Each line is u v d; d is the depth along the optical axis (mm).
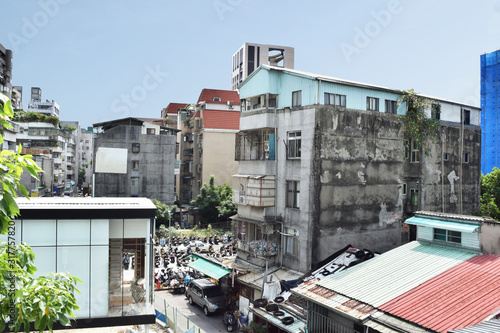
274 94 24969
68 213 13469
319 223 22281
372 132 24641
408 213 27453
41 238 13344
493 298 12273
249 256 25016
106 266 13773
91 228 13703
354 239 23703
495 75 45062
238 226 27031
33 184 53031
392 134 25609
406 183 27766
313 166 22141
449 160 28844
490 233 16375
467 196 30094
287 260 23422
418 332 11266
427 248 17469
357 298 13812
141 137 52281
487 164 45469
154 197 52688
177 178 66750
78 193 92375
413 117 26281
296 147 23438
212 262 25688
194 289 25016
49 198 16859
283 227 23812
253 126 25562
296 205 23312
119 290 14695
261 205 23844
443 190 28391
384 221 25141
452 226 16797
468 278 13883
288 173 23734
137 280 16141
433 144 27656
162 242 38469
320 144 22297
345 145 23375
